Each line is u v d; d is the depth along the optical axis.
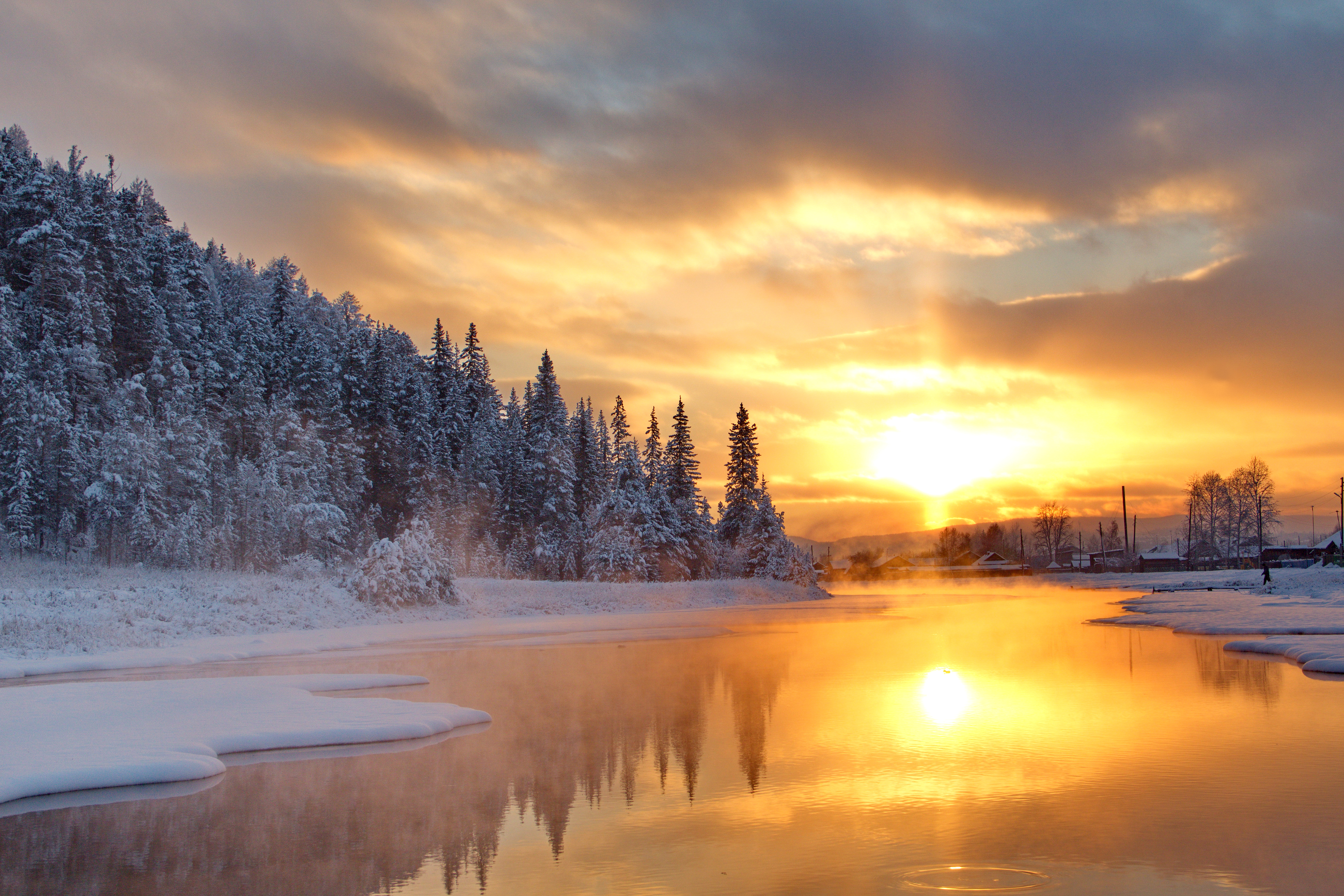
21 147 66.69
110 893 8.85
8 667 23.83
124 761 13.38
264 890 8.95
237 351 67.06
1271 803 11.45
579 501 84.50
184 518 47.12
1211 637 32.91
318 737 15.69
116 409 49.09
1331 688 20.64
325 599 41.72
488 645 33.31
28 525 43.50
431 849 10.25
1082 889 8.63
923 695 20.70
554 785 12.99
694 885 9.02
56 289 50.38
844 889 8.80
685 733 16.61
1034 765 13.78
